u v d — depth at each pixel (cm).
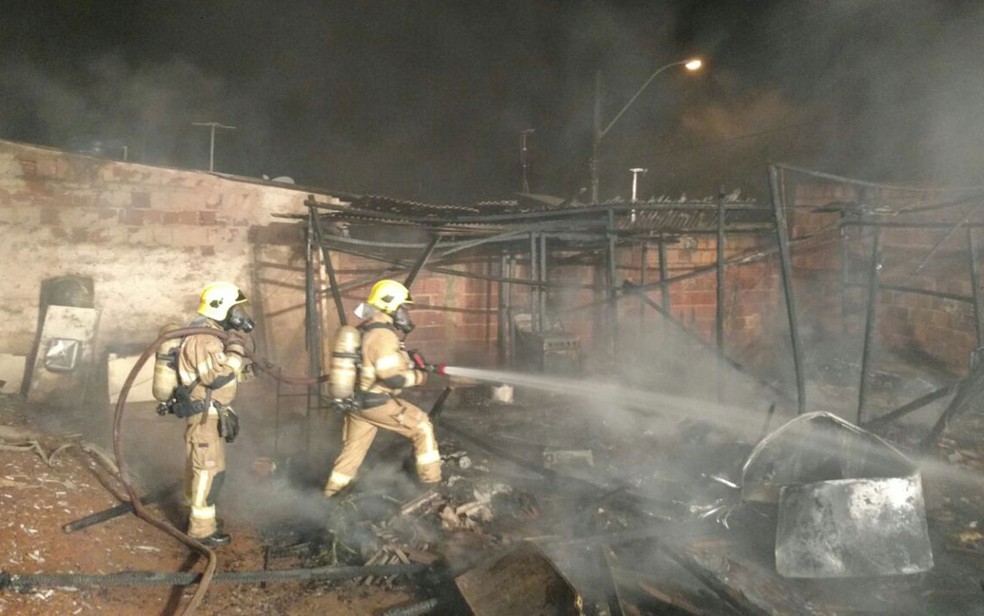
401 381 510
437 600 439
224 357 478
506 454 653
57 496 495
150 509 530
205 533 486
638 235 917
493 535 511
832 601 445
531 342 903
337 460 541
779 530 447
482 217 739
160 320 823
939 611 437
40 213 779
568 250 975
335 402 507
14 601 389
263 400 841
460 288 941
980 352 620
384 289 530
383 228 891
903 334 996
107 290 804
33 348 785
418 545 499
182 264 825
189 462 490
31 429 664
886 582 461
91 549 452
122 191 801
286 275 856
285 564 483
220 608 428
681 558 466
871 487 452
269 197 842
